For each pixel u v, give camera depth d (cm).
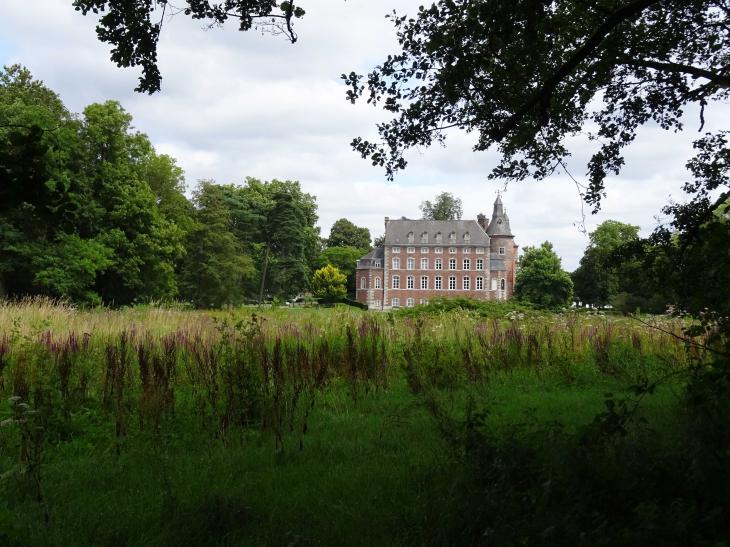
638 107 827
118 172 3847
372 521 406
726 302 429
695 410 405
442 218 11881
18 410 534
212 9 592
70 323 1345
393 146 757
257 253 7331
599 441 409
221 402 693
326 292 9425
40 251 3225
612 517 334
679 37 738
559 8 722
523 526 343
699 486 333
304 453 585
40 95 3838
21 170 375
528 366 1102
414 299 10206
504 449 428
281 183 8744
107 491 487
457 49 667
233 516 405
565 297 7450
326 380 892
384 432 662
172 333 1191
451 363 996
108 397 718
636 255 659
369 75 713
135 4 562
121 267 3822
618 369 1056
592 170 883
